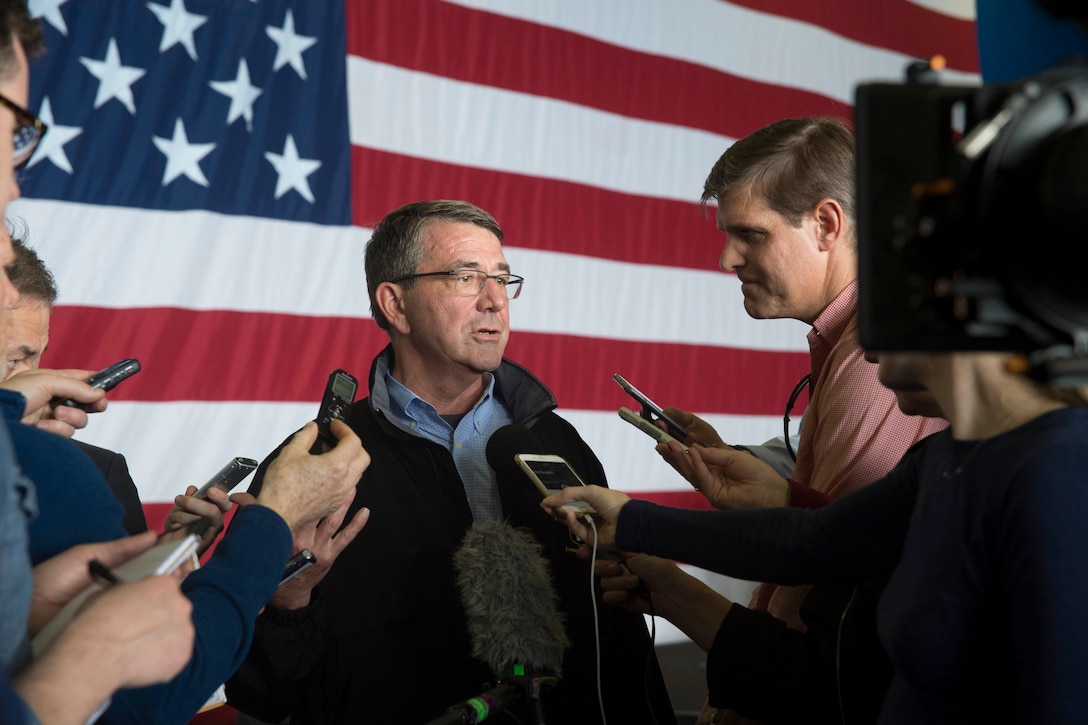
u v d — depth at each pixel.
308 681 1.71
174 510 1.63
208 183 3.57
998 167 0.78
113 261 3.36
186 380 3.46
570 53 4.59
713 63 5.11
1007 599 0.96
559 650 1.67
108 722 0.99
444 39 4.22
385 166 4.00
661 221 4.80
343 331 3.81
